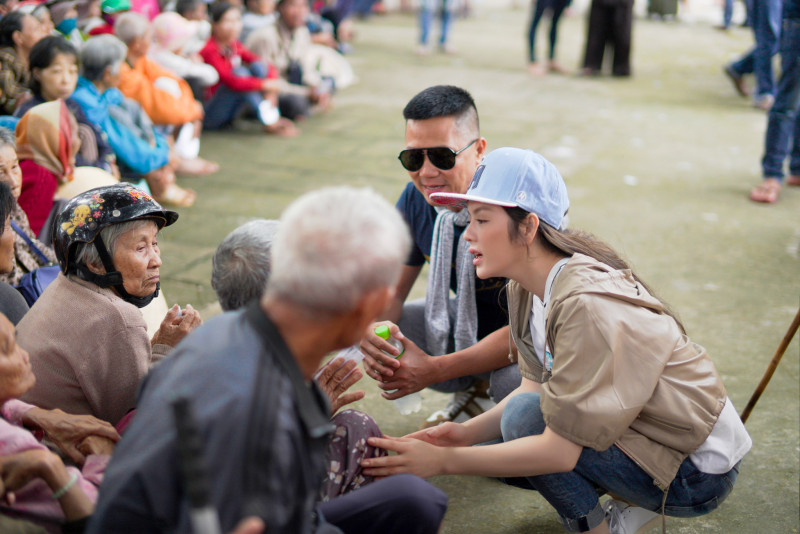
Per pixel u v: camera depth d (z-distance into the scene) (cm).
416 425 304
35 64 410
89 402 209
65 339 204
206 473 123
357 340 146
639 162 648
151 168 502
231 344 138
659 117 795
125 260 213
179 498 130
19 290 266
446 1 1108
